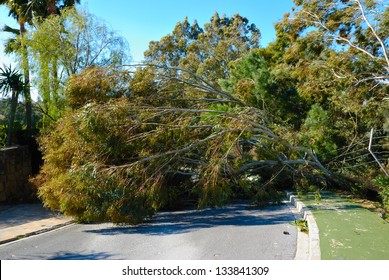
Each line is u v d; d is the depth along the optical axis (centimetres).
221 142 1264
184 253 780
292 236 902
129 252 807
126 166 1152
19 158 1820
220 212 1297
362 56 1716
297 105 1867
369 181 1520
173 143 1262
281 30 2172
